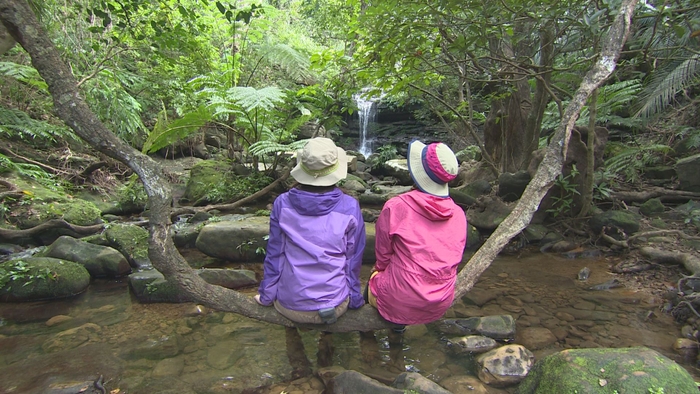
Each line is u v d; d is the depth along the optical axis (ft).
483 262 7.80
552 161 7.67
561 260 12.01
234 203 17.39
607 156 19.45
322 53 12.74
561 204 13.94
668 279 10.11
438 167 6.64
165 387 6.43
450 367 6.95
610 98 16.97
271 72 26.32
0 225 12.49
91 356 7.30
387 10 9.72
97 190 17.48
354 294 7.27
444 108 27.35
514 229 7.82
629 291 9.73
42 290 9.63
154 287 9.55
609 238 12.42
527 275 10.89
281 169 21.34
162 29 14.55
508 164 17.04
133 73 23.04
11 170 15.02
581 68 13.65
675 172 16.84
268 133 19.56
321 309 6.73
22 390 6.28
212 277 10.16
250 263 12.12
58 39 16.53
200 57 20.63
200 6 18.66
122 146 6.68
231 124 21.76
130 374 6.77
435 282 6.74
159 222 6.91
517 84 16.19
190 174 20.51
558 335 7.85
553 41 11.91
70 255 11.07
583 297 9.48
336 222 6.82
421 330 8.14
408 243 6.73
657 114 19.01
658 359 5.29
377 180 26.00
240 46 23.39
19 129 16.30
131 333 8.11
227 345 7.67
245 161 23.03
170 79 23.20
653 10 9.95
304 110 19.36
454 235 6.92
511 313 8.79
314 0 41.96
